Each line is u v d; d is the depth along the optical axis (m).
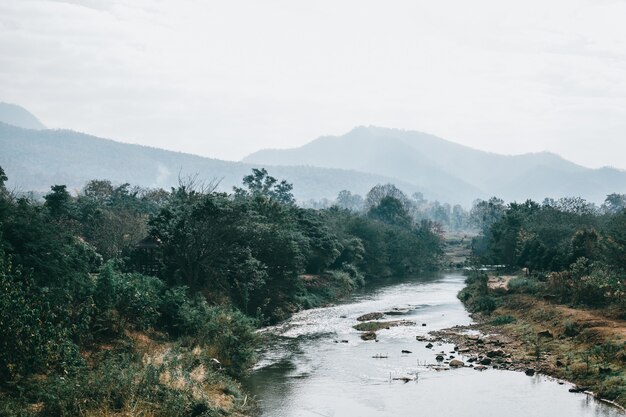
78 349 27.89
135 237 70.56
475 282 82.88
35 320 25.27
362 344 46.69
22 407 21.47
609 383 31.22
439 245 173.25
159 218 52.75
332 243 90.62
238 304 55.47
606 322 41.06
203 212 51.72
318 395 31.98
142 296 37.06
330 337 50.09
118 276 36.31
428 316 62.19
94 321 33.06
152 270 54.38
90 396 22.84
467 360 40.06
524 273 85.44
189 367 29.98
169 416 23.27
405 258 134.00
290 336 50.62
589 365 34.28
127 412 22.09
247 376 35.91
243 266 55.91
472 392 32.41
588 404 29.70
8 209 31.91
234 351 37.31
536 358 38.59
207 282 52.59
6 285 24.61
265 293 60.41
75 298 32.00
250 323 41.91
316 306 71.88
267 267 60.06
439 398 31.42
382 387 33.66
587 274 55.38
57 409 21.73
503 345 43.62
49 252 31.02
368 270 119.31
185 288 43.41
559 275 56.62
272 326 56.31
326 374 36.66
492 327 51.53
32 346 24.52
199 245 51.59
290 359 40.97
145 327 36.81
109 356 29.00
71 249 33.84
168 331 38.88
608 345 35.31
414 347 45.28
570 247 69.00
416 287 98.06
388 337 49.72
